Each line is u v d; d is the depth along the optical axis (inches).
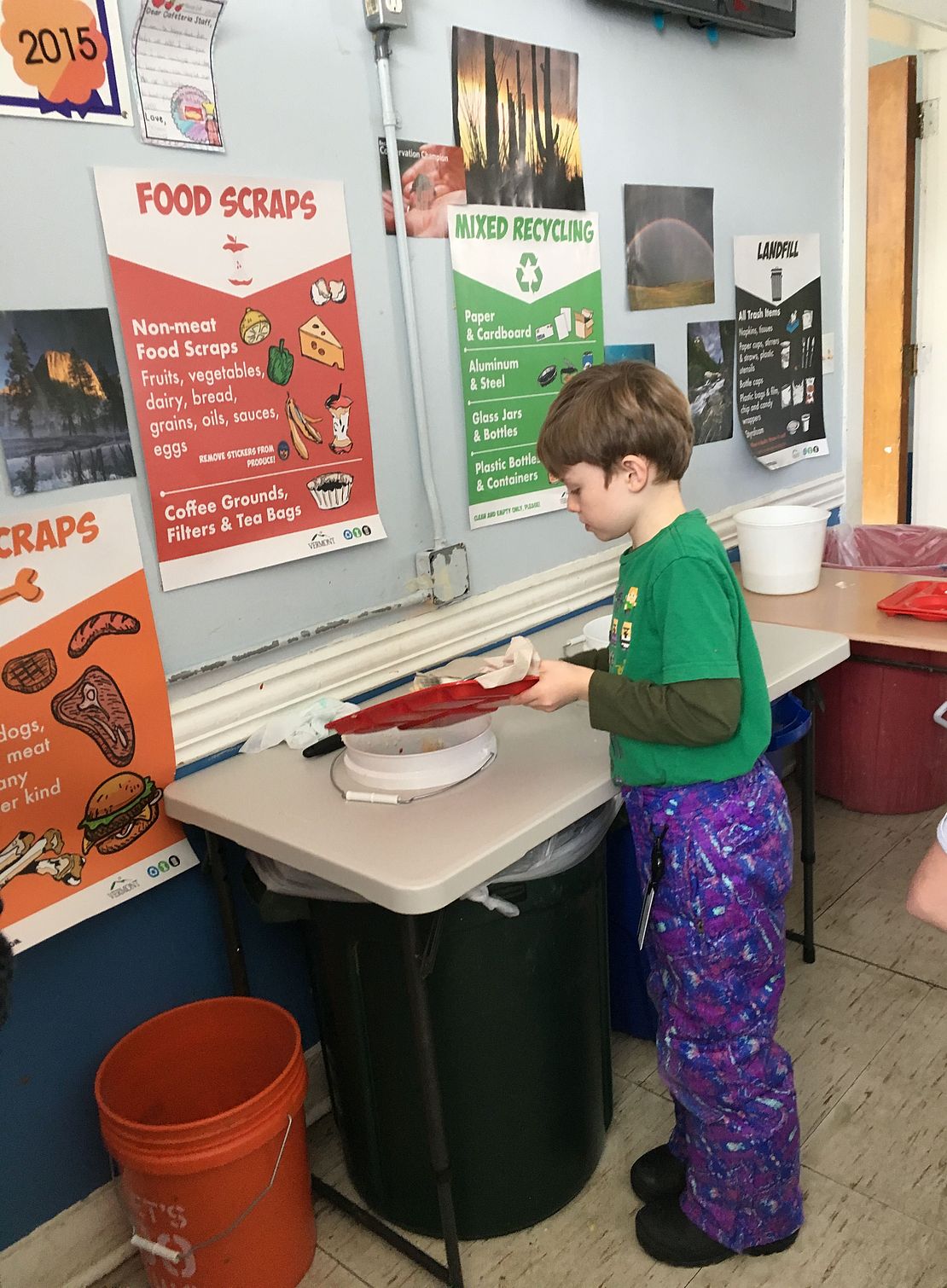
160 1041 58.2
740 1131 53.2
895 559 111.7
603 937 61.4
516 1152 57.9
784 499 111.3
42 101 48.7
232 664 61.8
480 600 77.5
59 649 53.0
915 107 146.6
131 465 55.1
